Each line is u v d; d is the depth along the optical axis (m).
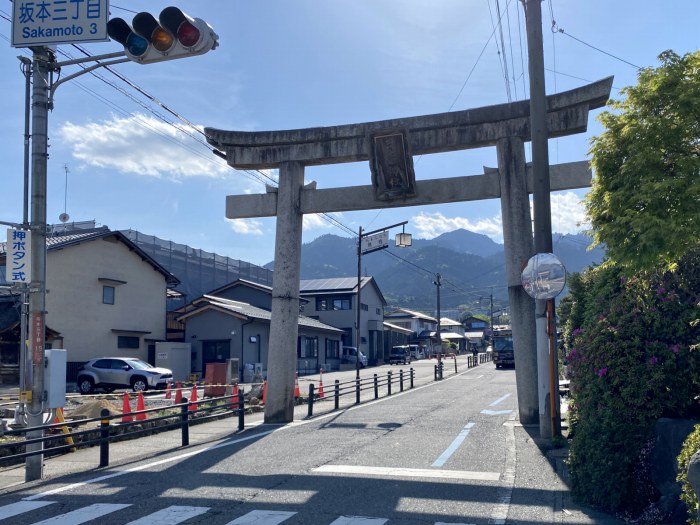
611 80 14.09
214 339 40.53
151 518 6.91
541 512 7.05
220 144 16.72
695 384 8.03
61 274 32.09
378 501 7.57
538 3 12.07
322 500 7.64
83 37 9.30
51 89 10.17
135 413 11.45
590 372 8.73
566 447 10.95
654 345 8.21
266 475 9.21
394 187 15.51
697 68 7.52
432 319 102.50
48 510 7.39
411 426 14.65
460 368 52.81
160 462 10.67
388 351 75.69
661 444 7.27
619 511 7.03
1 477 9.95
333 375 45.62
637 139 7.43
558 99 14.47
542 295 11.44
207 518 6.90
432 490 8.12
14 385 28.58
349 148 15.98
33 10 9.47
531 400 14.40
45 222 10.06
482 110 15.16
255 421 16.92
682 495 5.72
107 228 36.53
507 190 14.95
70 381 31.91
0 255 29.84
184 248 71.25
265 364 43.28
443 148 15.62
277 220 16.44
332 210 16.19
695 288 8.62
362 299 64.12
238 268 80.25
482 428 14.04
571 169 14.38
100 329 34.38
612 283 9.80
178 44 8.49
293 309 16.34
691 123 7.29
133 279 37.19
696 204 6.88
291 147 16.41
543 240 11.75
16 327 28.84
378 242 34.12
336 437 13.09
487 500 7.59
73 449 12.17
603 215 7.77
